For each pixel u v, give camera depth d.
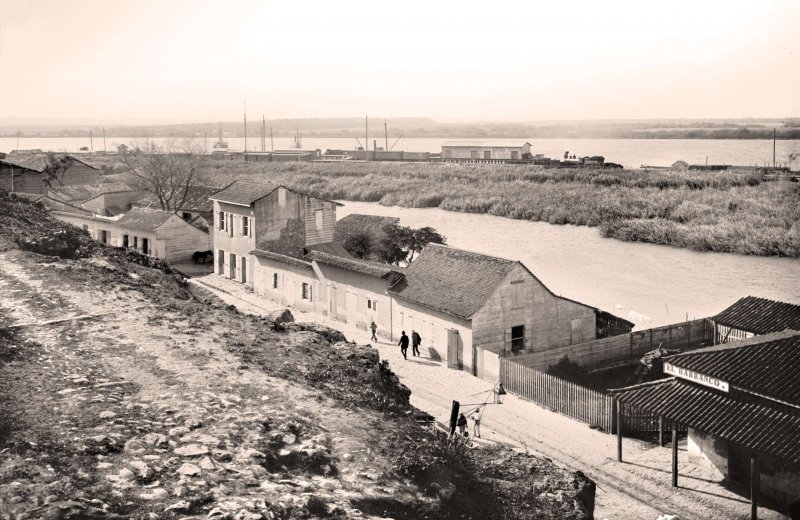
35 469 13.80
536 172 159.75
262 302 63.31
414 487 16.72
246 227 67.81
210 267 78.25
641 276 76.75
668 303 64.81
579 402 37.50
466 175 165.38
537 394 40.06
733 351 32.75
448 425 34.31
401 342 48.09
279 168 199.25
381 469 16.80
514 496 19.02
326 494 15.02
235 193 69.69
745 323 48.31
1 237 31.67
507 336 46.28
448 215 127.88
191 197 93.88
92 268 29.92
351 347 25.72
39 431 15.55
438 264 51.84
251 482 14.91
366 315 54.69
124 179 127.75
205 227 84.94
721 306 63.56
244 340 23.88
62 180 110.06
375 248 71.44
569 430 36.09
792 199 114.94
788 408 28.89
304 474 15.97
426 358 48.19
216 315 26.72
